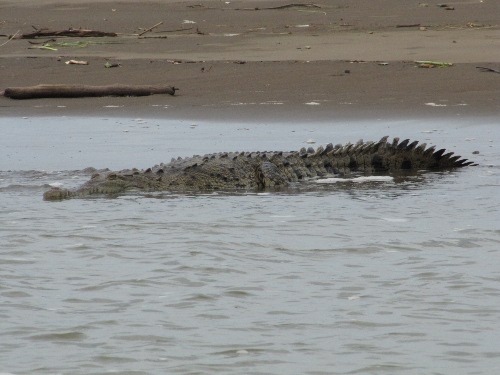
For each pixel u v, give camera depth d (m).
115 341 27.72
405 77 78.00
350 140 60.94
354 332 28.27
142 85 77.69
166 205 46.00
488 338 27.62
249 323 29.11
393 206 44.88
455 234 39.00
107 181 49.28
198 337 27.98
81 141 61.66
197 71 83.56
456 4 124.06
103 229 41.00
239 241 38.56
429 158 55.84
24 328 28.75
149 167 54.16
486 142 60.06
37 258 36.56
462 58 85.19
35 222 42.50
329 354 26.61
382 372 25.33
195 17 123.00
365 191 49.16
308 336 28.00
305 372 25.34
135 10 130.62
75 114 70.38
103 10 131.25
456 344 27.22
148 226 41.44
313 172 54.16
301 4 129.62
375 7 124.94
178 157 53.53
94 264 35.66
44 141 61.84
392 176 53.88
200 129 64.69
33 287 32.78
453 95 71.88
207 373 25.33
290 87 76.62
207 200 47.28
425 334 28.02
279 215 43.34
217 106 71.56
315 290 32.22
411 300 30.98
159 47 98.25
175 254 36.75
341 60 85.75
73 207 45.66
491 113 66.62
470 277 33.19
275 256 36.38
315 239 38.78
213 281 33.34
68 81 81.31
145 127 65.75
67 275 34.22
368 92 73.88
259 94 74.81
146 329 28.66
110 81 81.31
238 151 57.78
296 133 62.91
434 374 25.16
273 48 94.75
